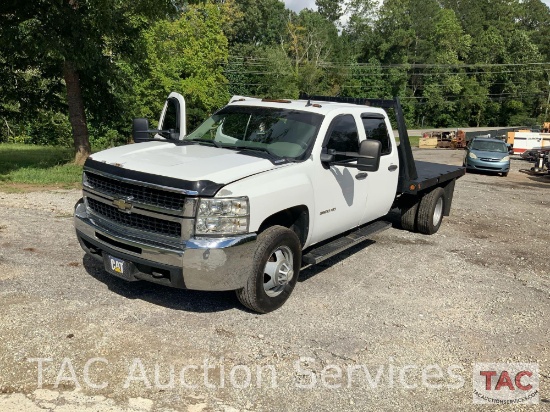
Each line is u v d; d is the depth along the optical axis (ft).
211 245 14.51
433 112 321.93
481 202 43.57
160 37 113.70
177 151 17.75
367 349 15.05
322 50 264.52
